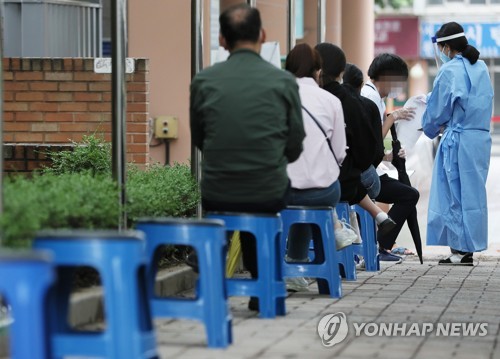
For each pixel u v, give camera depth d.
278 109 15.22
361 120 20.06
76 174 17.11
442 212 24.78
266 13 38.91
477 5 107.69
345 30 47.16
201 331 14.31
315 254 18.44
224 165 15.24
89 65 24.41
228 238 18.14
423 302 17.89
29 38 26.44
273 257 15.52
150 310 11.48
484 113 24.58
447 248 29.67
